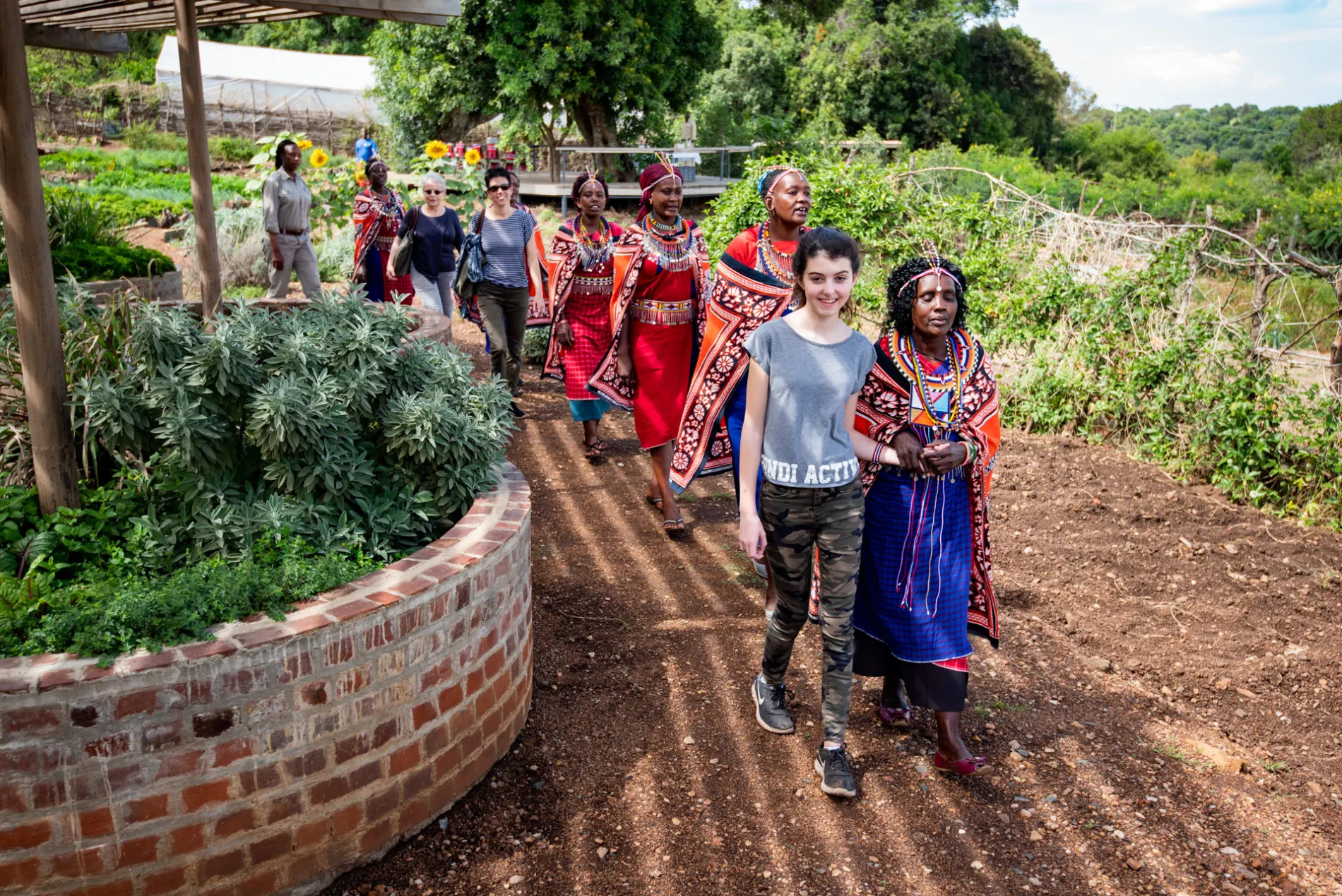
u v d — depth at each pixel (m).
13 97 3.04
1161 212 20.91
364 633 2.76
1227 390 6.44
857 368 3.18
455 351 4.17
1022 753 3.56
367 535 3.46
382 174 8.02
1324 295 10.95
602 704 3.78
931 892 2.90
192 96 5.36
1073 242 8.33
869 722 3.76
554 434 7.08
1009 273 8.12
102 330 3.81
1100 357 7.26
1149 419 6.89
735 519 5.69
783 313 4.28
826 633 3.30
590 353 6.41
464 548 3.19
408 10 4.95
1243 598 4.93
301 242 8.79
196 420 3.26
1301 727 3.89
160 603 2.63
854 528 3.23
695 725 3.67
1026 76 48.50
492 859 2.99
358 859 2.91
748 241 4.38
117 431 3.27
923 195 9.45
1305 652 4.41
